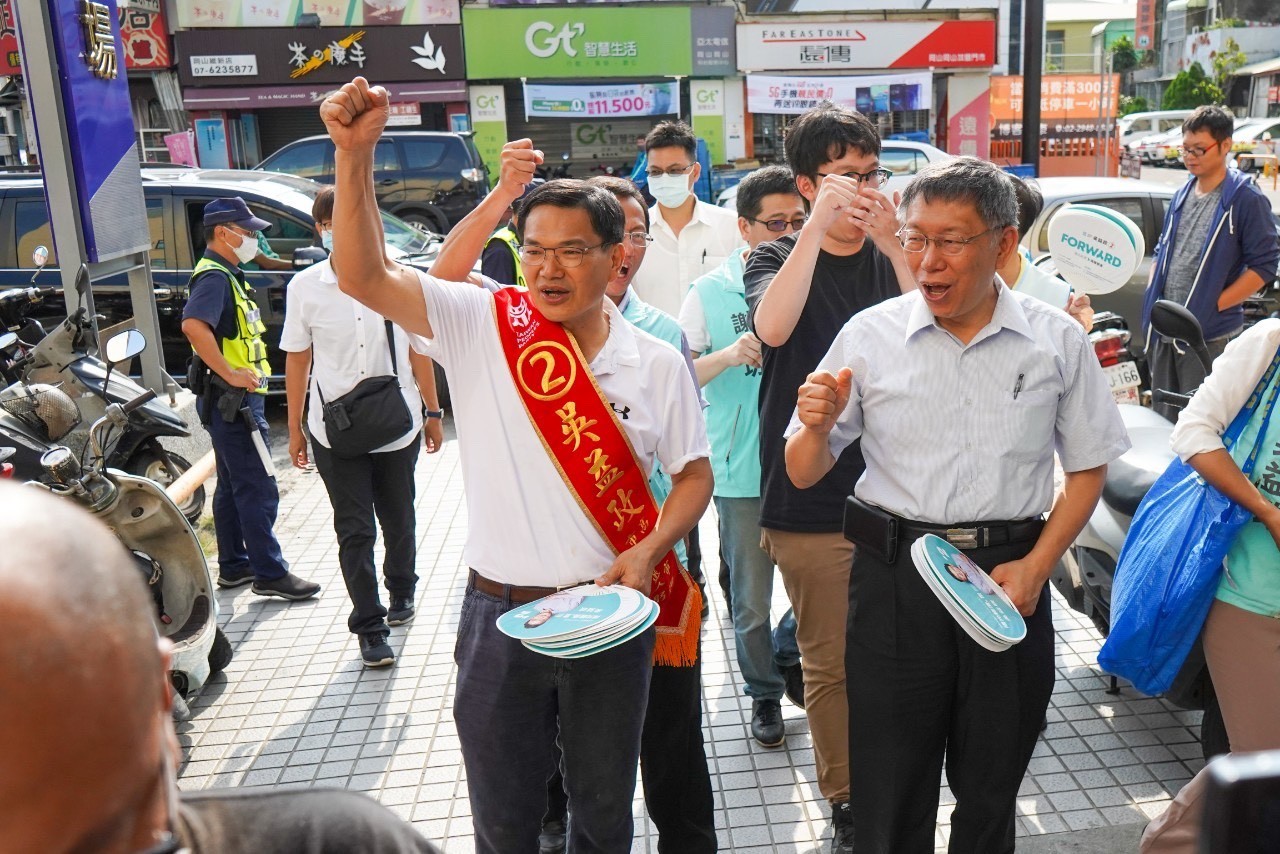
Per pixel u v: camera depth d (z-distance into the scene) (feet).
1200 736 11.77
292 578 16.38
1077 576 12.81
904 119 64.59
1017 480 7.82
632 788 7.84
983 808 8.15
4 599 2.48
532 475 7.62
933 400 7.82
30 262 25.52
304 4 57.00
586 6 59.11
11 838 2.55
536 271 7.38
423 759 12.05
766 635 11.64
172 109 58.18
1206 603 8.96
